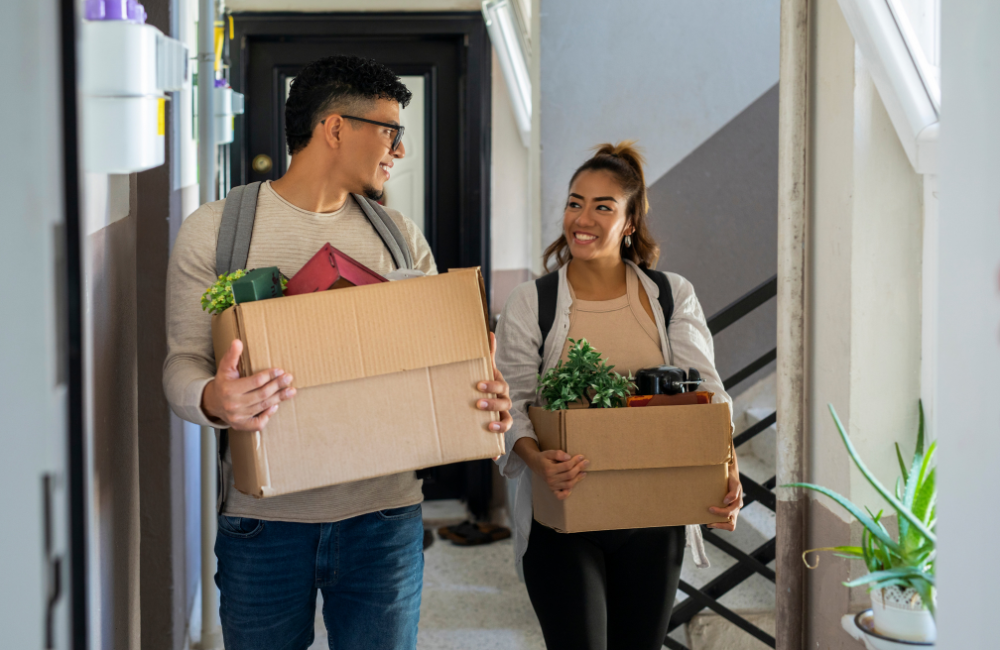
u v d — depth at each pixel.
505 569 3.49
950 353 0.85
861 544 1.57
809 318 1.72
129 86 1.30
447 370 1.38
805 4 1.69
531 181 3.40
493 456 1.39
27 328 0.73
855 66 1.56
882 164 1.58
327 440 1.33
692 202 3.22
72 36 0.76
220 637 2.69
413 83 4.09
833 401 1.64
